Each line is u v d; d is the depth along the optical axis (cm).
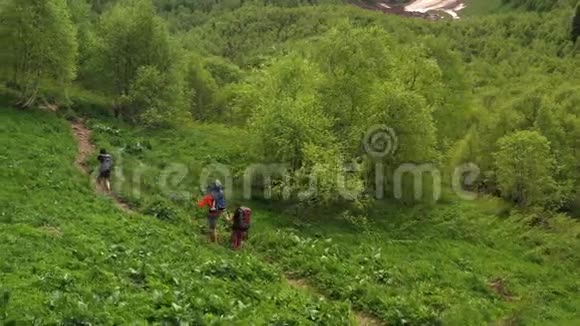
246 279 2233
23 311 1431
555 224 4669
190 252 2305
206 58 12681
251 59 15575
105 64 4547
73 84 4881
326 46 3872
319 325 1988
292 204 3450
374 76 3925
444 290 2775
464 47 16775
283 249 2750
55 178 2744
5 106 3766
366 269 2778
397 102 3778
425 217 3925
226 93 7250
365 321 2275
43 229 2134
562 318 2980
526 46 16375
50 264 1783
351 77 3825
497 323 2542
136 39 4553
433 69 4412
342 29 3966
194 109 7588
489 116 6134
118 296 1648
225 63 12556
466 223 4019
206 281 2036
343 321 2102
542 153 5038
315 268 2605
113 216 2484
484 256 3609
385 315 2309
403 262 3042
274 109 3544
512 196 5150
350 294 2433
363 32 3981
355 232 3312
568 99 6838
